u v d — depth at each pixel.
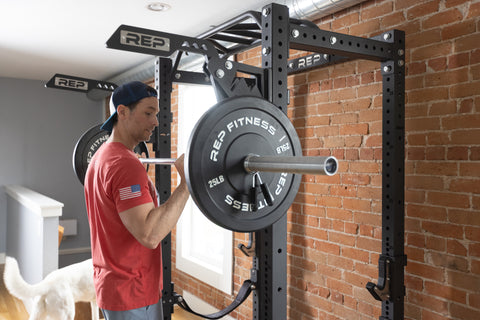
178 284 4.74
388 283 2.24
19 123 6.38
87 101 6.82
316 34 1.92
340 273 2.76
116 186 1.54
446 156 2.16
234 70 1.59
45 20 3.48
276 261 1.74
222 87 1.56
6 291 4.82
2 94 6.25
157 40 1.94
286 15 1.71
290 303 3.17
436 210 2.21
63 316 2.98
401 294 2.24
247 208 1.46
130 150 1.69
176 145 4.82
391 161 2.24
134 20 3.46
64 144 6.67
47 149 6.56
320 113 2.89
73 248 6.71
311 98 2.96
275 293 1.74
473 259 2.05
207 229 4.59
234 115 1.43
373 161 2.54
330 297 2.84
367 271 2.57
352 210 2.68
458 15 2.10
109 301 1.65
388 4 2.44
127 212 1.52
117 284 1.64
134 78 5.02
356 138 2.64
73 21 3.50
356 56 2.15
